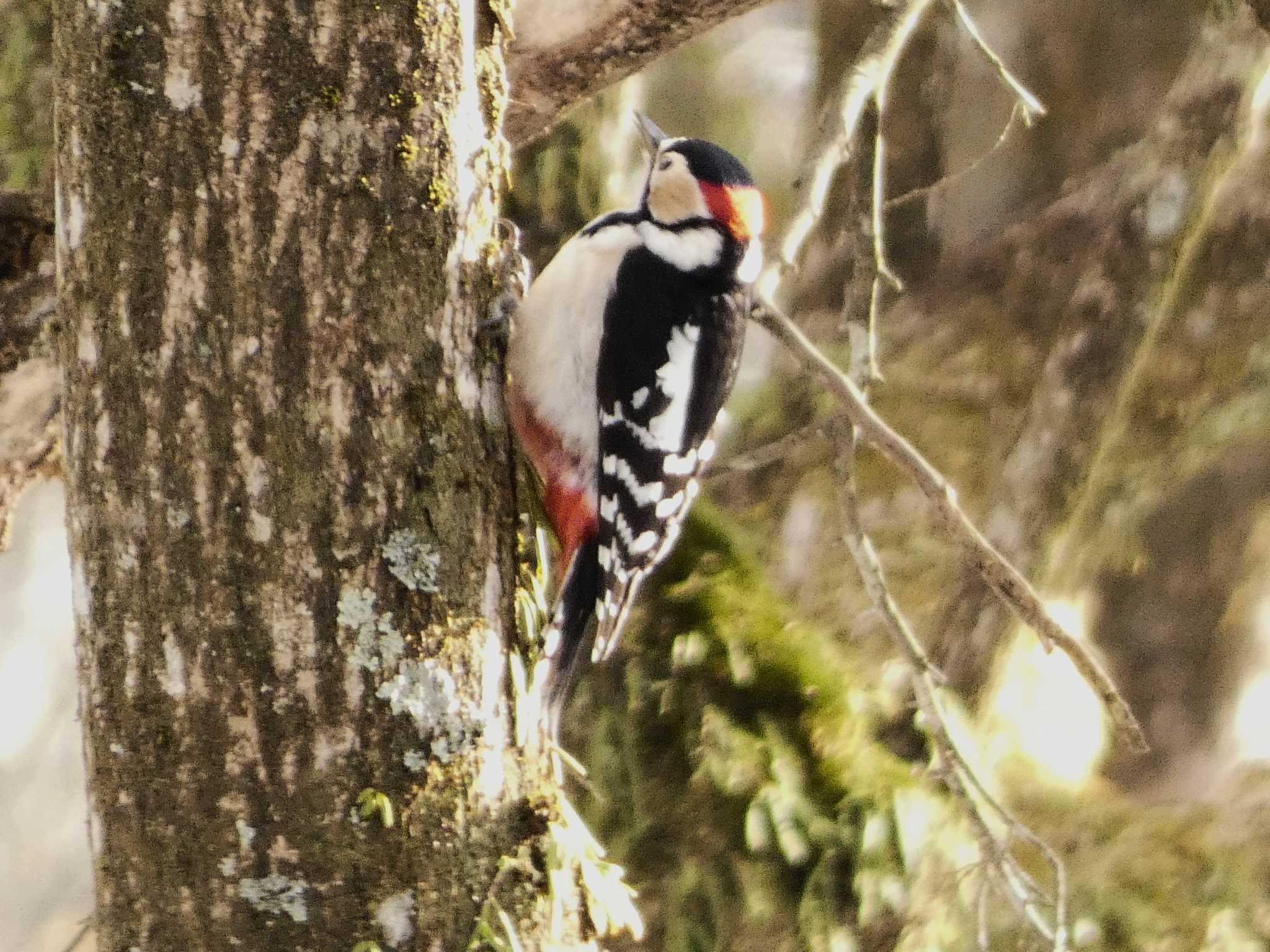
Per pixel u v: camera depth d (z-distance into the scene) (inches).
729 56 940.6
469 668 217.3
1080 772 581.0
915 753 443.2
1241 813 555.5
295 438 204.4
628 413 281.9
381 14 202.8
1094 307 455.2
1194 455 569.6
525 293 283.3
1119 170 495.8
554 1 285.9
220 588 203.9
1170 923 506.9
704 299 291.7
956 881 389.7
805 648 454.3
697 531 478.3
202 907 209.2
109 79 196.2
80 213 201.6
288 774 207.3
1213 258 539.2
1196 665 687.7
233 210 198.8
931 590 470.0
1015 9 551.8
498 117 232.1
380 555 209.8
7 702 897.5
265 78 197.8
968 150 559.8
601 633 283.4
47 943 874.8
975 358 518.0
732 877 415.5
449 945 214.8
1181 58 533.6
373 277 206.5
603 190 457.7
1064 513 459.8
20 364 307.0
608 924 243.6
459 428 218.7
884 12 291.3
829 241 563.5
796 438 295.3
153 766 207.9
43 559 910.4
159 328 200.2
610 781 424.8
